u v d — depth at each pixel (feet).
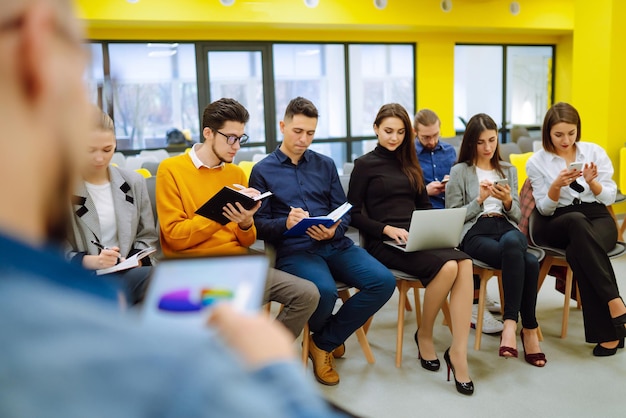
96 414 0.73
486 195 9.69
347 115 28.19
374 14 25.70
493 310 11.31
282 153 9.23
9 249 0.78
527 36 31.09
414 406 7.90
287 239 8.88
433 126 11.82
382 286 8.37
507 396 8.13
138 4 22.00
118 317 0.84
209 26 24.18
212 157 8.50
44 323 0.75
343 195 9.66
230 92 25.98
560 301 11.98
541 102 32.37
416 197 10.12
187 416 0.76
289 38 26.37
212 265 1.63
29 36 0.85
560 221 9.71
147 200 8.30
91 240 7.44
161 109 25.02
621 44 19.03
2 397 0.71
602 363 9.10
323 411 0.88
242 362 0.88
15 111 0.85
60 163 0.90
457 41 29.53
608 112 19.12
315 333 8.71
